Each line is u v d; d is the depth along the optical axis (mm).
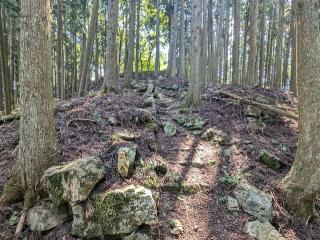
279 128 7934
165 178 5297
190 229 4496
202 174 5715
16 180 4938
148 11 28969
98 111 6949
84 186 4328
